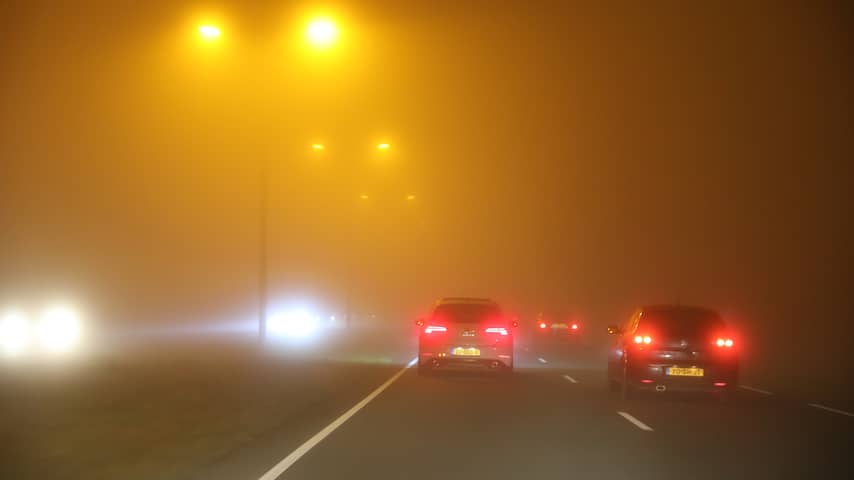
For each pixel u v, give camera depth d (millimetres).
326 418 14422
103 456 10242
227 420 13656
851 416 15250
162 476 9188
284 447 11289
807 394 19375
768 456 10883
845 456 10914
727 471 9859
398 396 18094
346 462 10227
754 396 18906
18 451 10391
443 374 23781
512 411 15617
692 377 17031
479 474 9602
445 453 10945
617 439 12289
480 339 22531
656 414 15391
